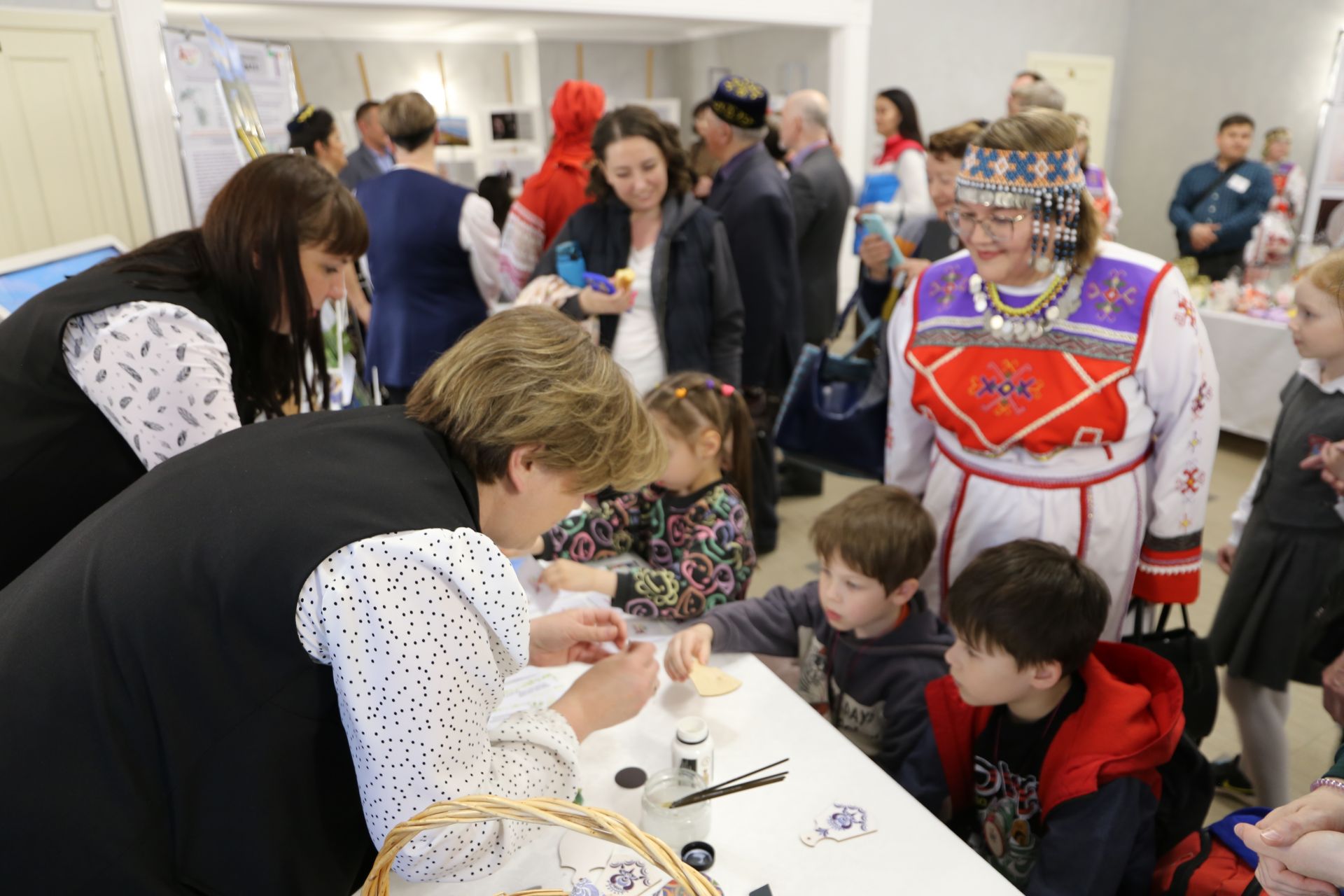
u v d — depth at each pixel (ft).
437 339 9.53
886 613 5.14
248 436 2.84
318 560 2.38
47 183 8.43
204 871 2.63
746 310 9.79
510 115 19.53
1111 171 22.86
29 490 3.82
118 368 3.70
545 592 5.15
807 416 6.80
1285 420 5.75
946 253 8.79
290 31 17.22
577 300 7.97
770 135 13.69
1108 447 5.15
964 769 4.58
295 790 2.61
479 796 2.39
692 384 5.76
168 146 9.00
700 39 20.35
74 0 8.28
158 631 2.42
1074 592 4.12
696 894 2.29
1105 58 21.56
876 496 5.09
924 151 13.93
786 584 9.98
